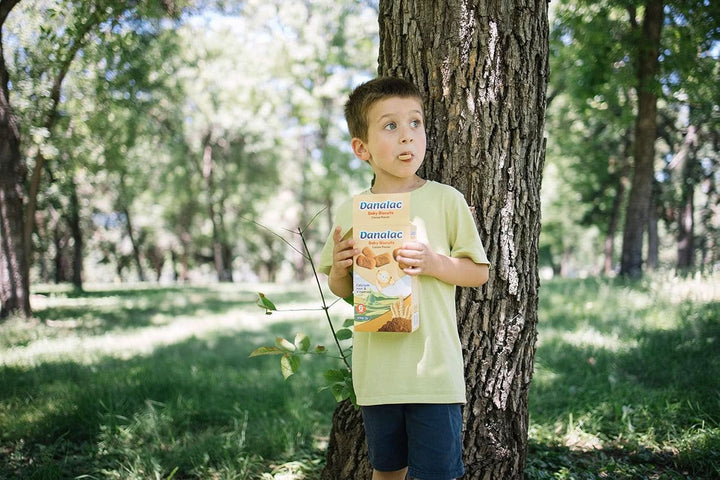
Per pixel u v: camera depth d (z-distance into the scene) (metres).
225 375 5.74
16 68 10.48
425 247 2.02
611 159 20.83
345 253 2.07
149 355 7.11
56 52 9.92
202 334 9.44
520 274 2.53
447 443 2.03
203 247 38.38
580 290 10.27
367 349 2.14
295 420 4.15
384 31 2.65
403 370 2.05
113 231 35.16
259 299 2.48
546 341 6.36
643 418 3.75
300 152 28.05
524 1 2.48
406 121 2.11
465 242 2.11
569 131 18.70
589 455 3.36
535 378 4.85
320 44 22.39
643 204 12.84
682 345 5.33
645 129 12.78
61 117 11.70
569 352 5.74
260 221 30.33
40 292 19.61
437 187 2.19
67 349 7.52
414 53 2.54
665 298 8.09
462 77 2.47
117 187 22.84
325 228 32.69
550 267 49.22
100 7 8.84
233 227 31.97
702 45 10.15
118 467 3.33
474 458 2.51
